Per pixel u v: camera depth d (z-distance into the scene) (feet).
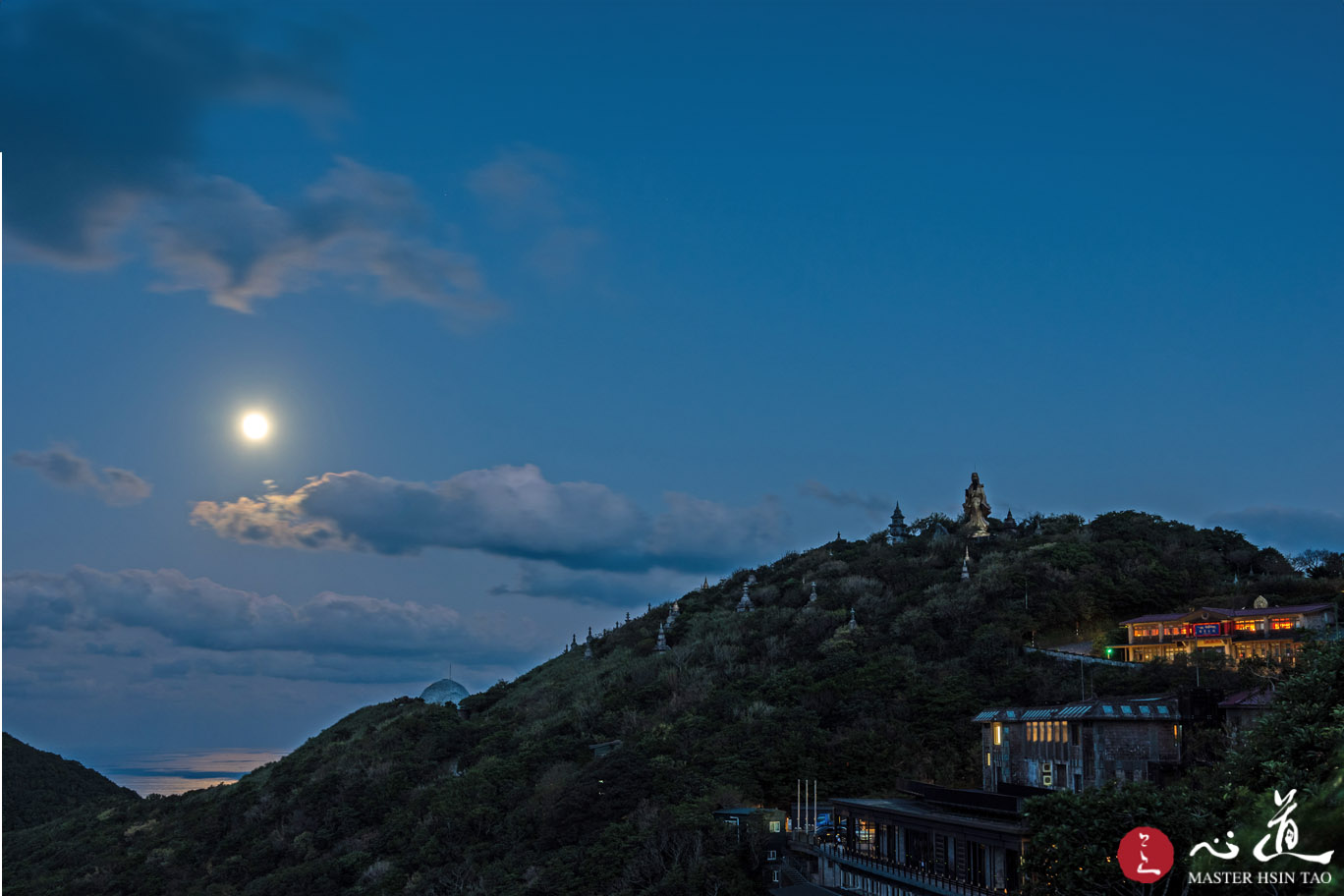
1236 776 240.94
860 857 348.59
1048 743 379.96
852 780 466.70
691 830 409.08
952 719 514.68
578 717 648.79
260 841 625.41
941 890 290.56
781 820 388.98
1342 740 215.31
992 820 307.17
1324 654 245.86
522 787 553.23
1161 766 346.95
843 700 554.05
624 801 466.70
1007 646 611.88
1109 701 367.04
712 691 629.10
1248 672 466.70
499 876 454.81
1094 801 239.09
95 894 629.92
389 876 498.28
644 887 390.83
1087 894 229.66
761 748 499.10
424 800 583.58
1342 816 193.16
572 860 435.53
